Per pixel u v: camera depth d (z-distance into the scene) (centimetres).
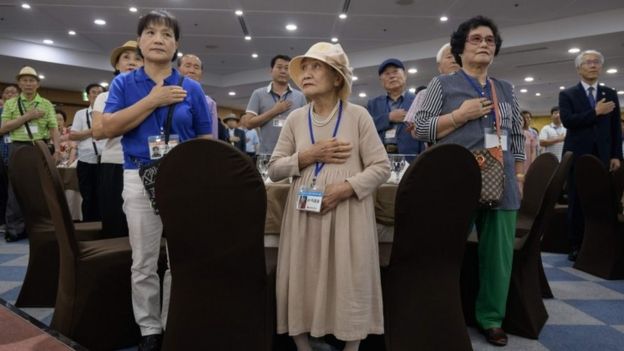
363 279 132
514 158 185
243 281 125
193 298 126
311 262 136
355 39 821
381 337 162
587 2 619
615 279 281
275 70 353
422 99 190
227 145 118
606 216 285
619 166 323
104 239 204
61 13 696
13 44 843
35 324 161
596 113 313
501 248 175
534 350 172
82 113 350
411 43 847
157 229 157
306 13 686
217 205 120
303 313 136
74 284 158
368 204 140
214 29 769
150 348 152
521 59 826
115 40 848
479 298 186
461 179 135
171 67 172
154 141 154
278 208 185
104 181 222
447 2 629
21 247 374
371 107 330
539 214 186
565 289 261
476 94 177
